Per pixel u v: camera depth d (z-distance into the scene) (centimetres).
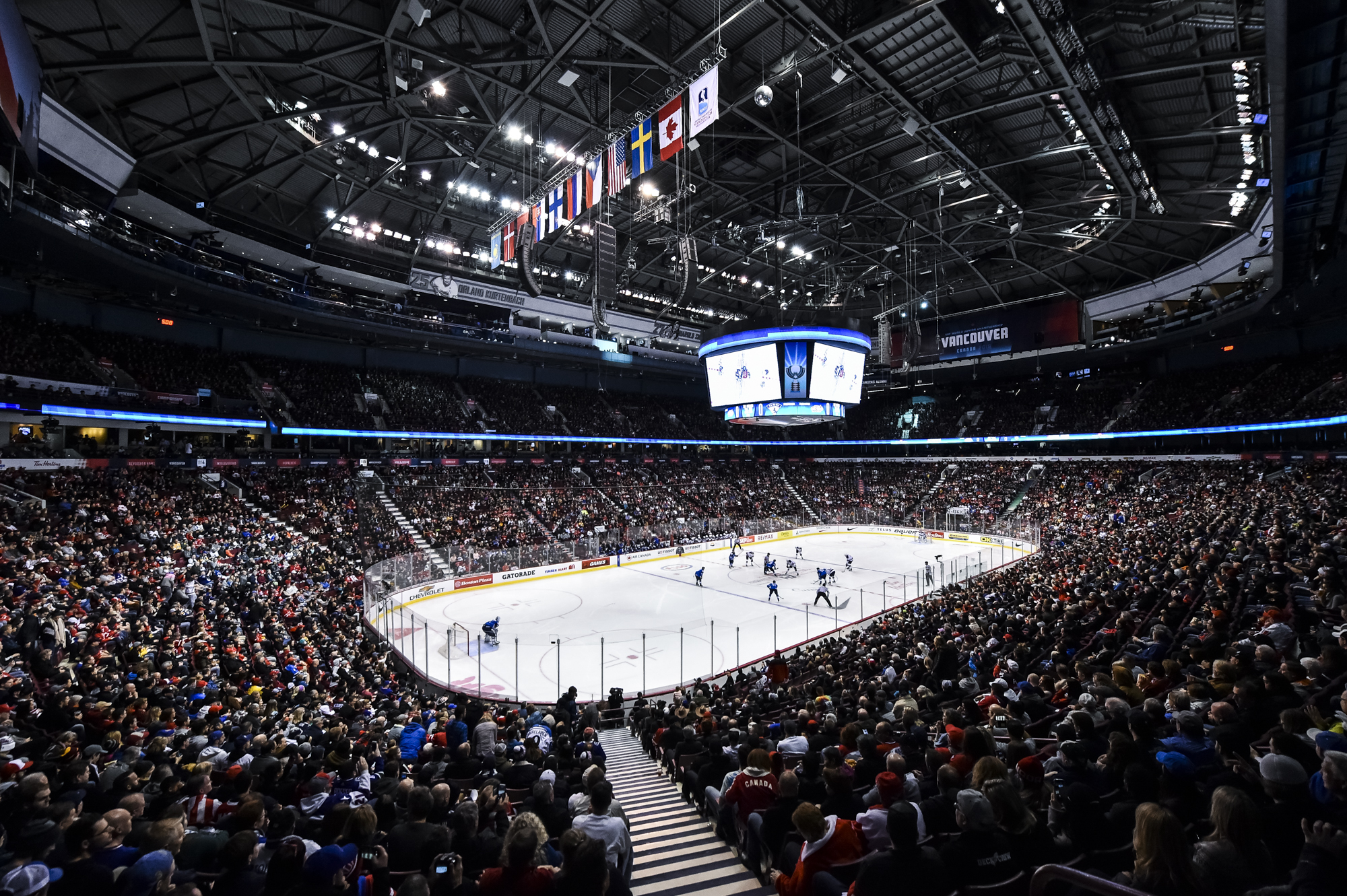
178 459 3369
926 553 4828
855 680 1422
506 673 2139
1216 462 4634
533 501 4778
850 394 3047
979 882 380
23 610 1448
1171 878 314
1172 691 684
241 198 3341
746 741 888
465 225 4122
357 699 1253
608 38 2302
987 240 4303
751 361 2969
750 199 3853
